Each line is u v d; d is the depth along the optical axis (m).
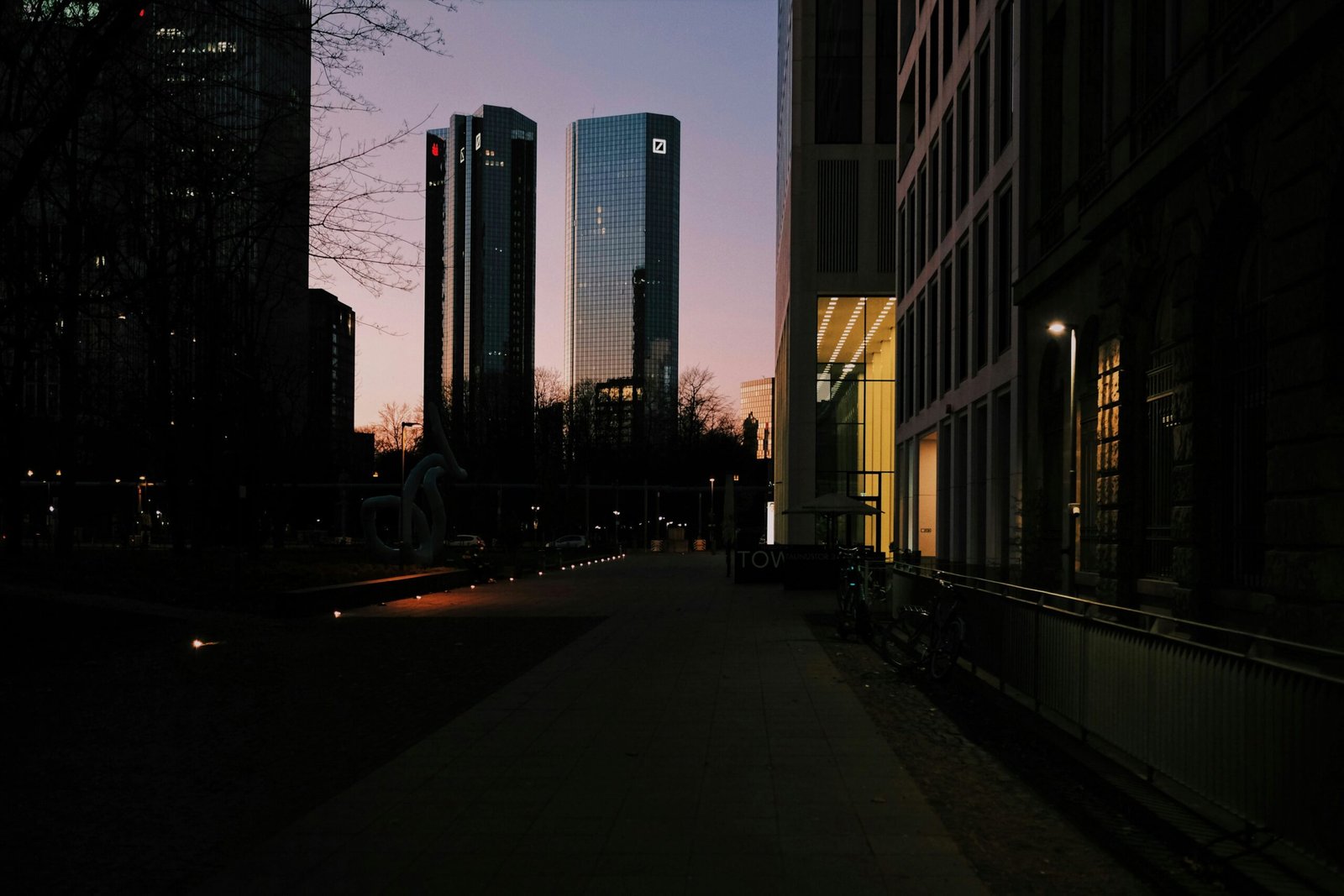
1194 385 13.01
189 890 5.11
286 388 37.28
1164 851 5.50
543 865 5.41
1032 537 20.59
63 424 29.14
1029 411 22.70
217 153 13.00
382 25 11.45
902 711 10.17
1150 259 14.82
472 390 88.69
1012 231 23.95
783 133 67.44
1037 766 7.75
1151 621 6.82
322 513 92.69
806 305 52.34
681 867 5.36
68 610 18.00
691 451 102.50
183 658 14.50
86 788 7.24
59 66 10.77
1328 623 9.48
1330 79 9.65
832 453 52.44
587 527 83.50
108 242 12.73
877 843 5.77
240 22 11.24
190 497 38.34
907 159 43.66
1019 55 23.06
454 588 32.41
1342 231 9.66
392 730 9.31
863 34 52.38
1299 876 4.83
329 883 5.14
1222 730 5.42
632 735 8.98
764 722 9.57
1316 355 9.80
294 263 18.61
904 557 37.41
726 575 41.47
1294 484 10.13
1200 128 12.57
